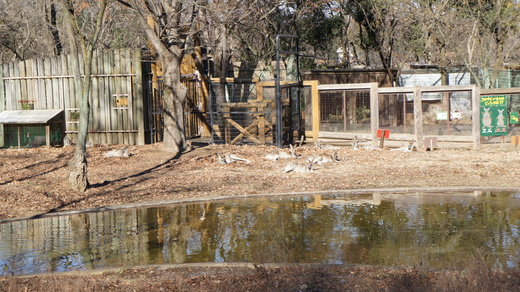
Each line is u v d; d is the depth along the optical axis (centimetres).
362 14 3672
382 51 3553
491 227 1011
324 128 2636
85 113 1509
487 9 3222
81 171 1498
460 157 1992
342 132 2491
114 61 2461
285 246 910
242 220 1133
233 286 692
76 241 1002
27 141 2428
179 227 1091
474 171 1677
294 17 3444
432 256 828
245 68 3612
